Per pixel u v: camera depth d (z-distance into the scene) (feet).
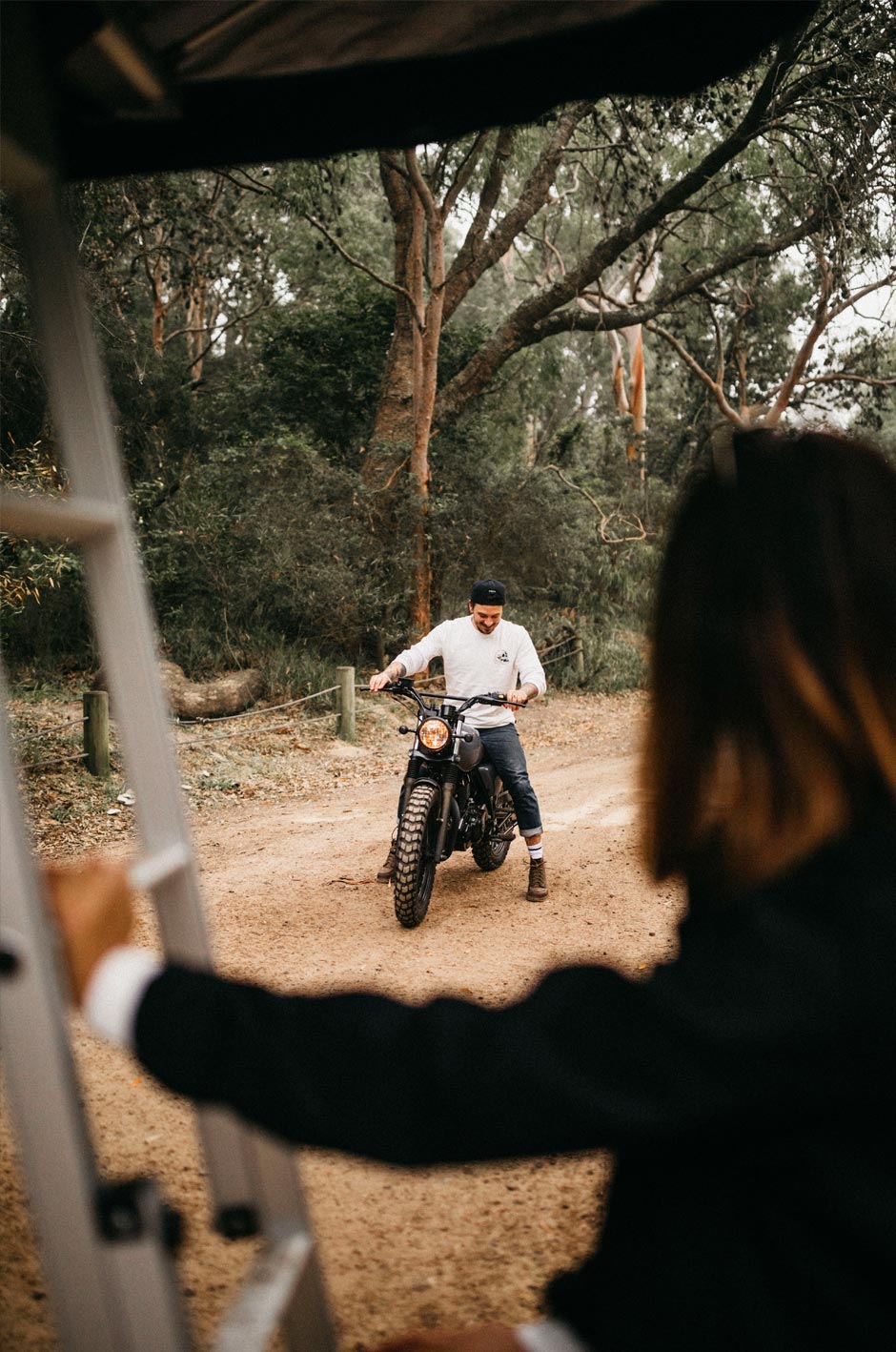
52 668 48.44
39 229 4.95
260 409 71.92
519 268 117.70
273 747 42.68
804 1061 2.84
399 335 67.56
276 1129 3.20
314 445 67.62
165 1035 3.27
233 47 7.00
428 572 59.93
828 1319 2.95
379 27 6.98
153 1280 3.57
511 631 22.63
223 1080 3.21
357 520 59.36
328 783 38.65
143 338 69.51
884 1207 2.92
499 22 7.05
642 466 95.71
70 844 28.55
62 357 4.93
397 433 67.36
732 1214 3.14
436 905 22.22
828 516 3.43
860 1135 2.98
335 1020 3.21
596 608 72.13
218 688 46.52
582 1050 3.04
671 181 77.46
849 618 3.32
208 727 44.19
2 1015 3.38
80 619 50.83
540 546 65.77
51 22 6.23
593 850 27.40
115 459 4.97
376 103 7.66
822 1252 3.01
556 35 7.30
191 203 62.64
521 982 17.16
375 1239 9.68
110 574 4.90
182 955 5.00
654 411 115.34
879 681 3.29
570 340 116.78
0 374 48.85
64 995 3.65
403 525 59.52
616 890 23.41
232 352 88.53
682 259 90.79
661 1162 3.29
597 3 6.98
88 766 35.01
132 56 6.76
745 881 3.14
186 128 7.75
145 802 5.00
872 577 3.36
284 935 19.94
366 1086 3.09
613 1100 2.96
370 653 59.52
